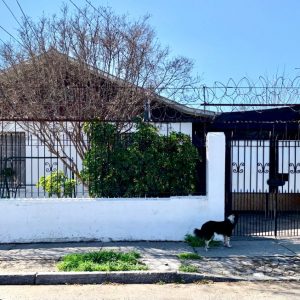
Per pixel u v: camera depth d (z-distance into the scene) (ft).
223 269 21.36
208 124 38.04
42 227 27.02
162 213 27.17
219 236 26.86
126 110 33.96
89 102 33.45
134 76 35.63
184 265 21.59
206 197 27.17
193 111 39.06
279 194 39.42
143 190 27.78
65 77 35.12
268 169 38.09
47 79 34.55
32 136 36.55
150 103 37.96
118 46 35.83
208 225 24.80
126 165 27.73
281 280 20.02
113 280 20.16
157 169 27.73
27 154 36.37
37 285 19.95
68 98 33.65
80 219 27.09
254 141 38.63
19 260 22.85
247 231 30.42
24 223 26.99
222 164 27.12
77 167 33.94
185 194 28.14
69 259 22.26
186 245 26.02
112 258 22.54
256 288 19.01
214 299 17.60
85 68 34.45
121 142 28.27
